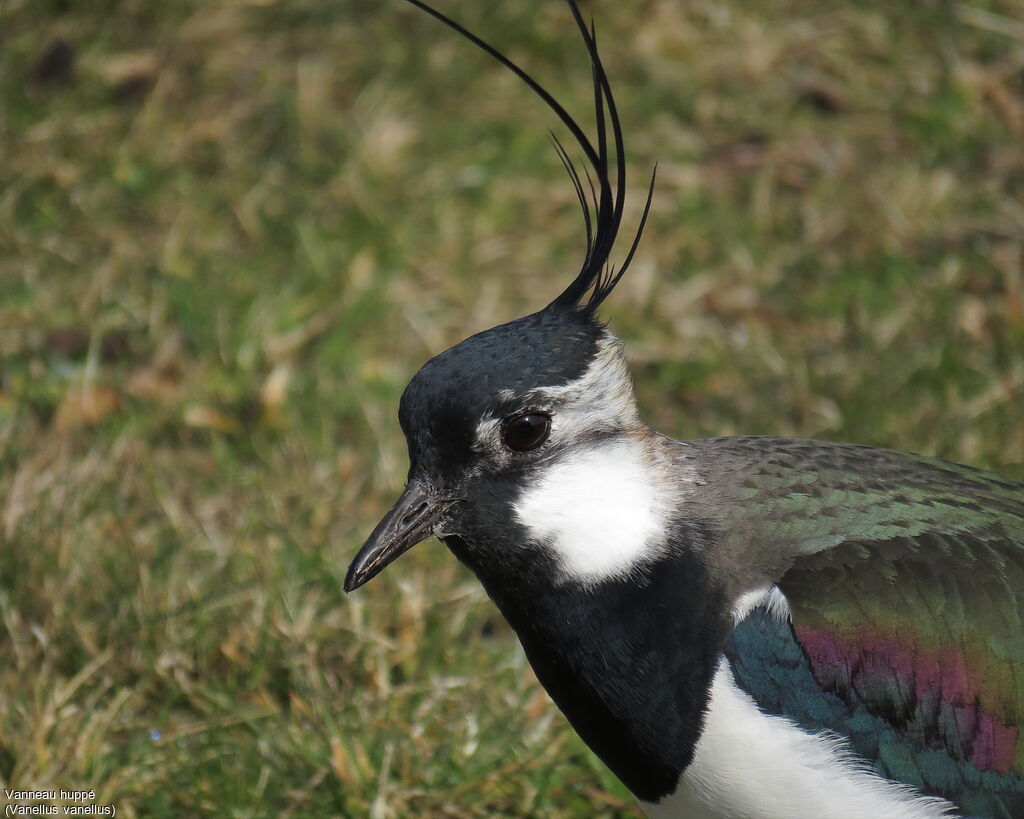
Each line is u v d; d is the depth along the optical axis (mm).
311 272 13242
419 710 9766
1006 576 7703
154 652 10086
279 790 9344
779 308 13031
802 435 11938
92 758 9305
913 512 7898
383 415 12141
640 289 13102
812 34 14852
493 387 7613
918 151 14016
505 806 9367
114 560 10578
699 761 7652
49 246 13352
